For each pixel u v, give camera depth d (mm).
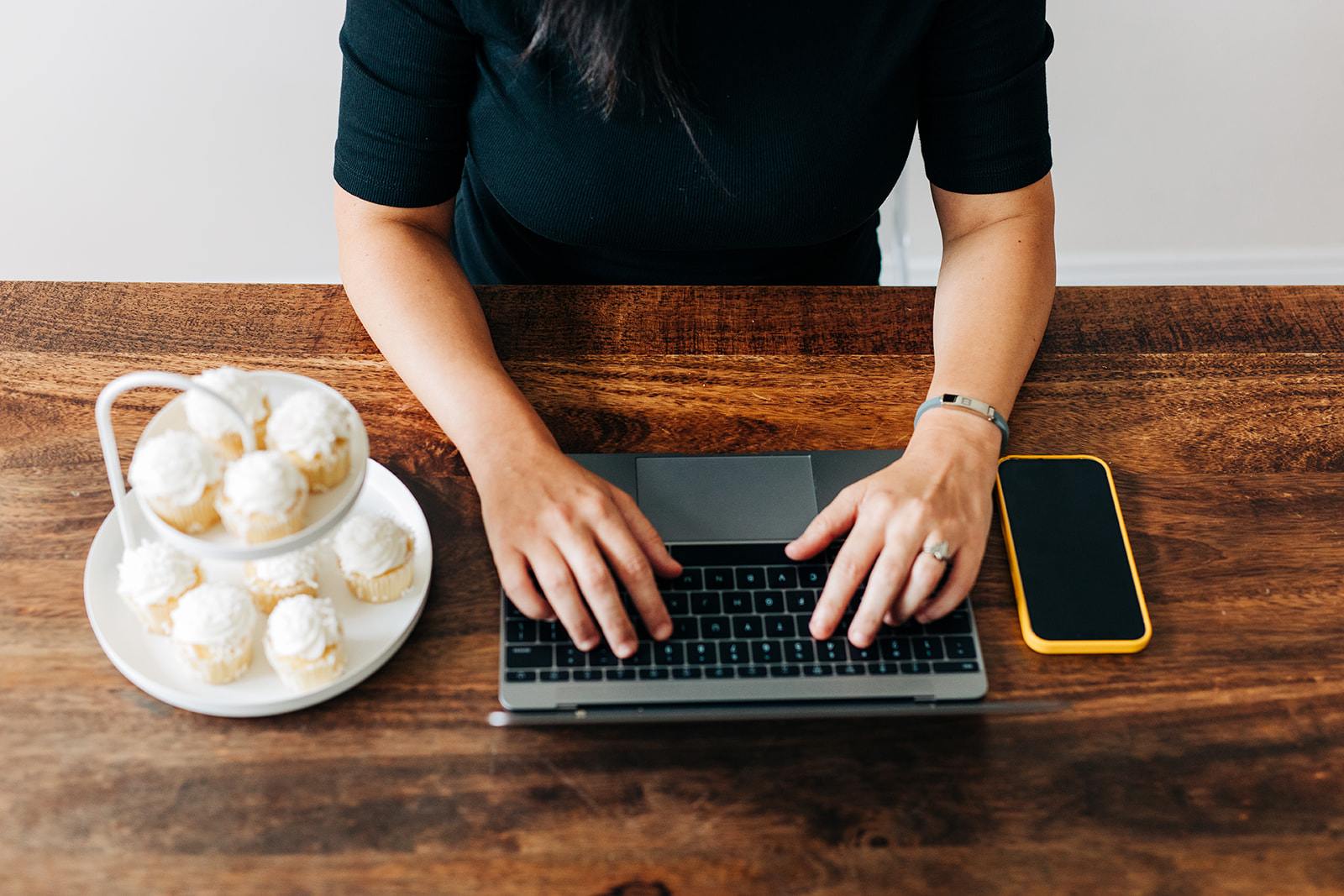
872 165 936
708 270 1061
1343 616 745
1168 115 1937
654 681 682
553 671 684
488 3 819
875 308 938
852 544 729
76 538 740
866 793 649
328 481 587
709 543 757
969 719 688
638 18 758
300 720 661
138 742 642
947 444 788
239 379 581
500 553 718
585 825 627
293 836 611
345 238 911
